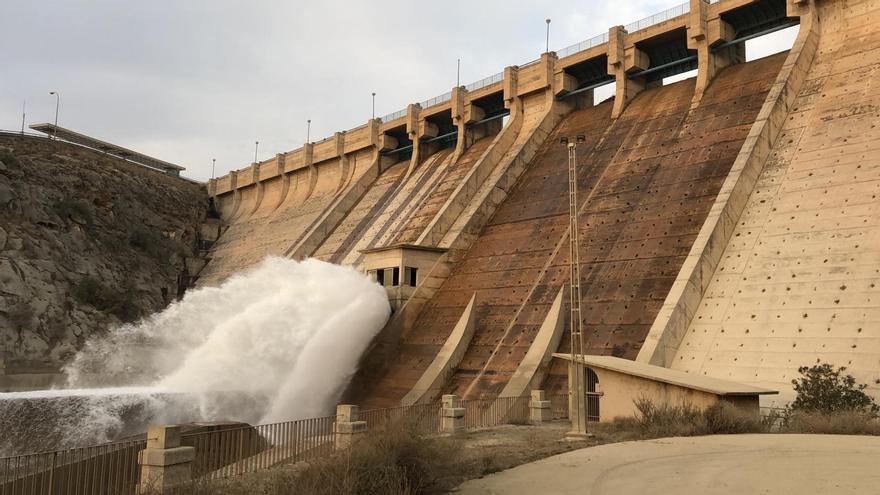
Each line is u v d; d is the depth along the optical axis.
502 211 50.62
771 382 26.84
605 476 15.09
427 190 64.94
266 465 17.23
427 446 15.23
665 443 19.78
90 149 89.19
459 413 24.91
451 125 73.62
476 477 15.55
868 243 28.34
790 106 38.31
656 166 42.84
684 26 48.06
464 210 52.94
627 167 44.81
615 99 52.06
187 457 14.42
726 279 31.91
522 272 42.62
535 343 35.56
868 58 37.06
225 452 17.94
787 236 31.27
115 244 73.69
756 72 44.12
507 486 14.48
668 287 33.62
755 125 37.31
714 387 23.42
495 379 36.12
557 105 57.47
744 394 23.11
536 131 55.28
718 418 22.19
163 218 86.50
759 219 33.25
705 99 45.34
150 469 14.03
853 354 25.69
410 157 80.00
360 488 12.91
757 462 16.11
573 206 24.27
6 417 31.94
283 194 91.31
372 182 78.12
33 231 64.25
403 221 62.41
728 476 14.56
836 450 17.69
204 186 101.88
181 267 84.81
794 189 33.12
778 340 27.95
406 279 46.81
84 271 66.06
